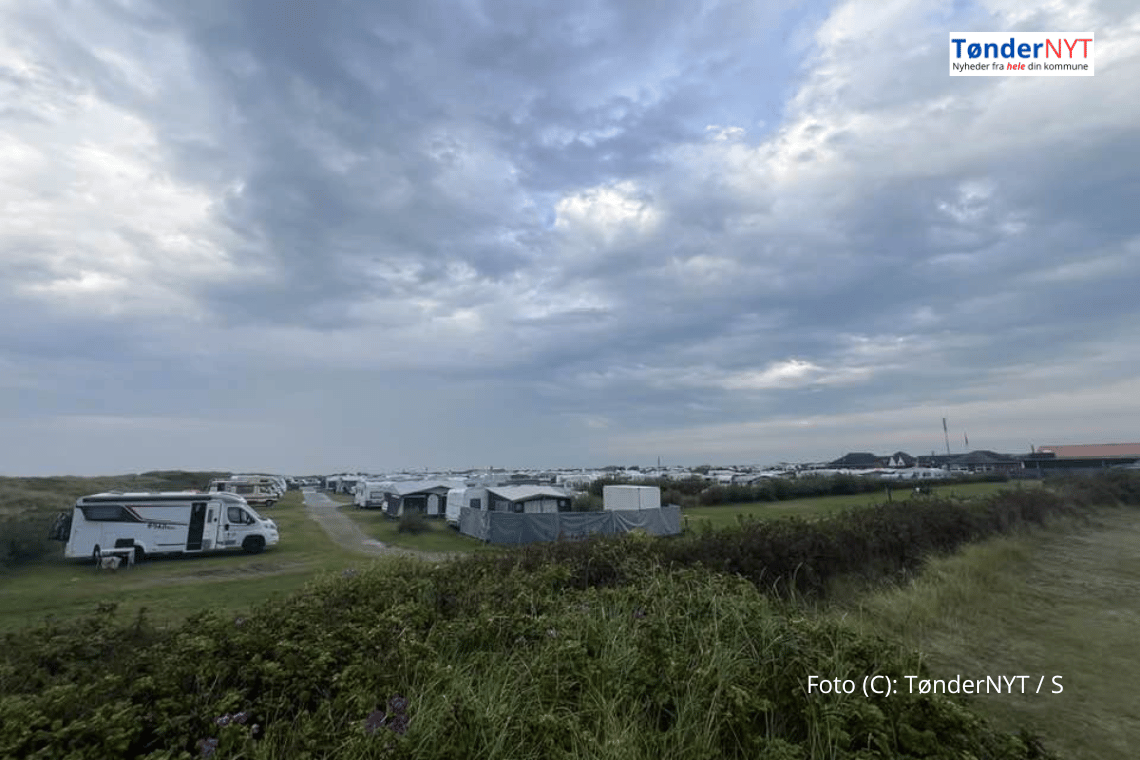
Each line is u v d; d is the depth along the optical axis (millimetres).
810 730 3279
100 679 3848
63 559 24812
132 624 5754
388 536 34000
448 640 4625
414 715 3336
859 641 4207
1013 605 9148
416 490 46875
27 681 4105
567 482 69688
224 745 3047
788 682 3672
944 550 12414
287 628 4828
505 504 36094
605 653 4289
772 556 8562
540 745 3227
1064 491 30000
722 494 48656
